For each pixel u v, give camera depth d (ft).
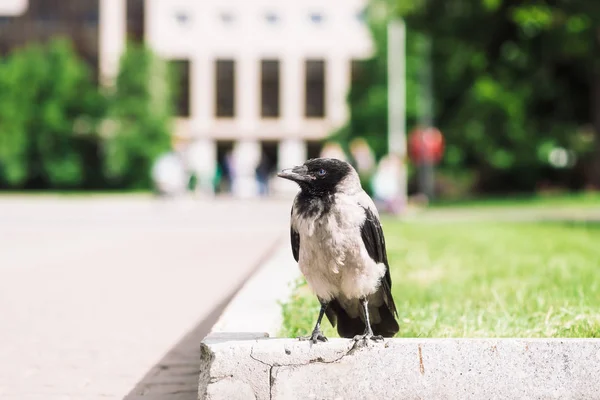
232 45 237.25
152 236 56.90
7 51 237.86
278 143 240.94
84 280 32.86
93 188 210.18
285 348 12.45
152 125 204.64
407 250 38.04
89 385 16.05
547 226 56.80
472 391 12.25
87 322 23.20
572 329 16.83
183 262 39.40
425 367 12.30
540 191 149.79
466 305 20.76
